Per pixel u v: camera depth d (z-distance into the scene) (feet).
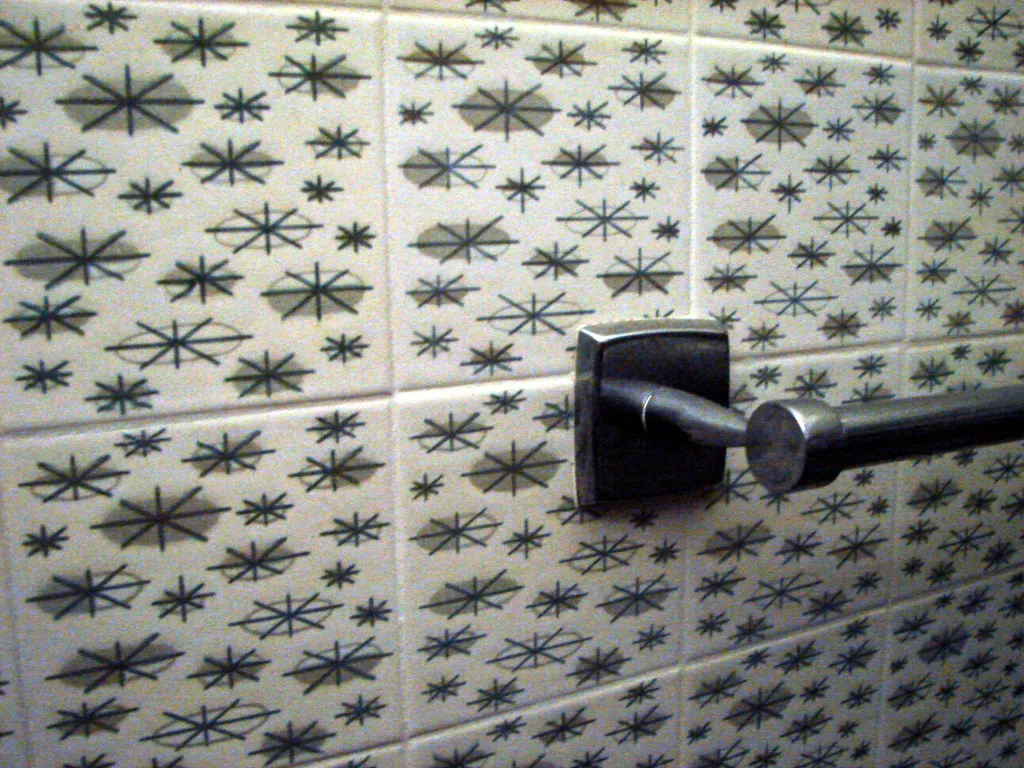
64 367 0.96
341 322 1.08
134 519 1.01
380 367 1.11
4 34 0.90
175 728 1.06
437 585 1.18
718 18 1.26
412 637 1.17
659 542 1.33
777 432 0.91
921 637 1.61
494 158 1.13
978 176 1.52
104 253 0.96
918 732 1.64
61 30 0.92
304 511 1.09
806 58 1.33
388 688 1.17
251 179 1.01
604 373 1.21
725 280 1.32
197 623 1.05
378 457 1.12
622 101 1.20
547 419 1.22
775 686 1.47
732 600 1.41
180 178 0.98
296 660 1.11
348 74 1.04
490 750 1.25
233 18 0.98
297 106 1.02
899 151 1.44
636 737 1.36
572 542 1.26
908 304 1.49
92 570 1.00
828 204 1.39
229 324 1.02
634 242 1.24
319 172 1.04
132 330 0.98
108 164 0.95
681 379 1.26
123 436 0.99
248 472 1.06
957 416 0.96
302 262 1.05
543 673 1.27
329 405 1.09
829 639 1.51
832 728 1.54
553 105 1.16
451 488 1.17
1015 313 1.60
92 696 1.01
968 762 1.71
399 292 1.10
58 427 0.97
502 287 1.16
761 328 1.36
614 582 1.30
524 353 1.19
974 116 1.50
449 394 1.15
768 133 1.32
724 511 1.38
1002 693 1.72
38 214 0.93
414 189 1.09
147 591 1.03
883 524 1.53
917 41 1.42
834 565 1.49
